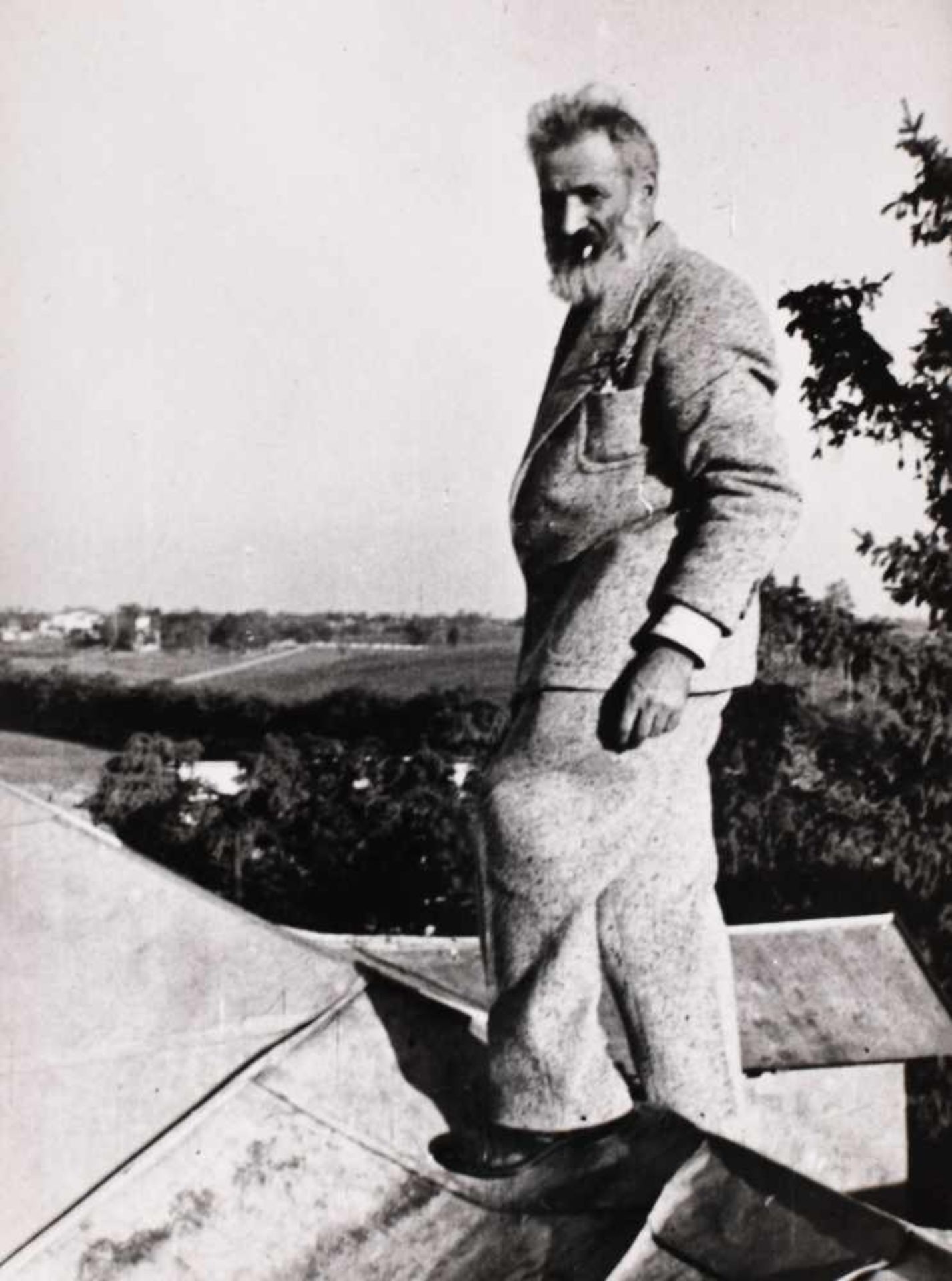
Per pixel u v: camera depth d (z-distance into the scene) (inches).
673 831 167.0
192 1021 180.7
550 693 166.9
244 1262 151.9
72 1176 173.9
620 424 167.3
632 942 166.6
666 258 171.2
